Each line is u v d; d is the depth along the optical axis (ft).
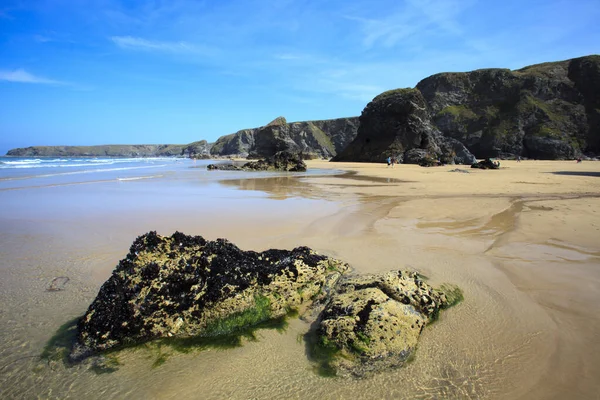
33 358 13.29
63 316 16.11
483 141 300.40
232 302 15.78
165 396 11.59
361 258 23.80
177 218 35.22
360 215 37.27
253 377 12.53
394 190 60.23
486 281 20.16
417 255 24.49
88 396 11.57
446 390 11.79
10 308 16.61
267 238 28.17
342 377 12.47
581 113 286.25
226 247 18.90
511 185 67.97
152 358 13.64
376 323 13.79
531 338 14.61
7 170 107.96
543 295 18.35
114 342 14.14
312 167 161.27
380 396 11.57
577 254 24.54
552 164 180.96
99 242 26.84
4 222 32.89
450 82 351.25
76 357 13.42
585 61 304.30
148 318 14.87
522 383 12.03
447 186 66.85
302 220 34.53
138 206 42.22
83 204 43.45
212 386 12.07
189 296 15.78
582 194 53.52
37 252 24.29
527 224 32.83
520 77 320.50
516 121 293.64
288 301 17.11
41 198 48.19
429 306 16.31
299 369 12.96
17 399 11.34
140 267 16.40
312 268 18.98
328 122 493.36
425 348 14.03
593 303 17.37
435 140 218.38
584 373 12.39
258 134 314.35
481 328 15.48
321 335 14.20
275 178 91.25
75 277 20.17
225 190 60.34
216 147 554.05
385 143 215.72
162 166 161.79
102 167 139.33
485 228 31.73
